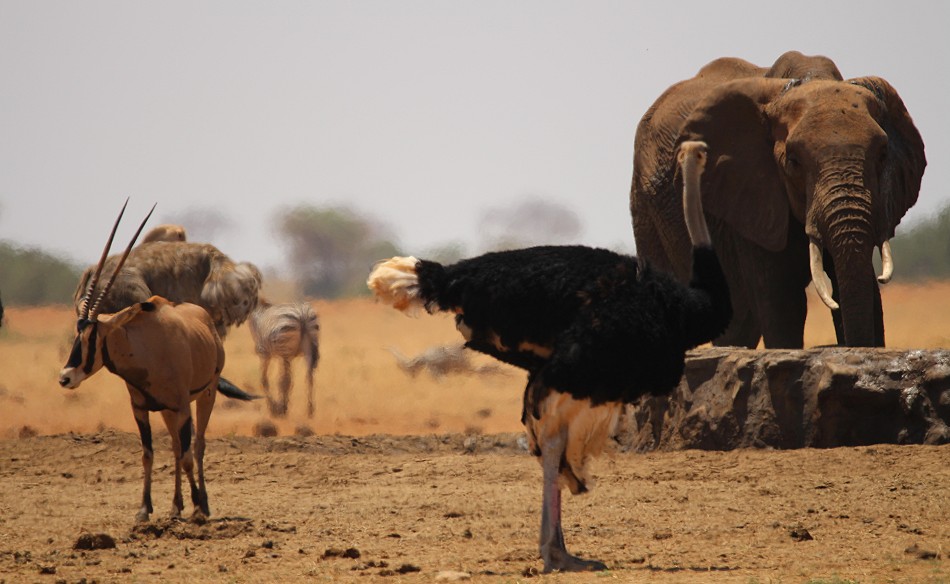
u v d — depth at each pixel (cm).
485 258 3155
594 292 3006
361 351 14938
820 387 5006
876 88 6072
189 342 4100
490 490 4753
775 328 6281
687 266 6856
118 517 4247
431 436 6378
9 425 8012
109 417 8525
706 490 4475
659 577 2947
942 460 4609
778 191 6112
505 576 3030
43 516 4284
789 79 6225
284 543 3669
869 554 3266
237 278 6134
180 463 4091
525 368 3238
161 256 6041
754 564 3166
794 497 4250
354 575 3114
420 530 3897
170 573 3194
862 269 5422
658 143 7069
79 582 3059
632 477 4822
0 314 8281
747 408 5206
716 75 7175
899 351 5034
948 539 3475
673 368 3075
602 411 3008
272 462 5559
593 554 3372
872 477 4462
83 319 3869
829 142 5638
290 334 8506
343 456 5759
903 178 6016
